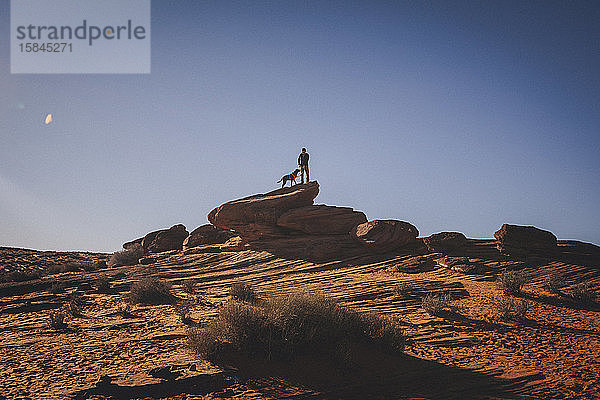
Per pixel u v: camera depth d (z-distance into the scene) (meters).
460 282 22.00
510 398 9.49
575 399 9.50
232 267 28.17
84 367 10.85
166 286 20.89
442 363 11.45
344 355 10.62
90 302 19.81
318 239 29.92
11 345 13.02
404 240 28.50
